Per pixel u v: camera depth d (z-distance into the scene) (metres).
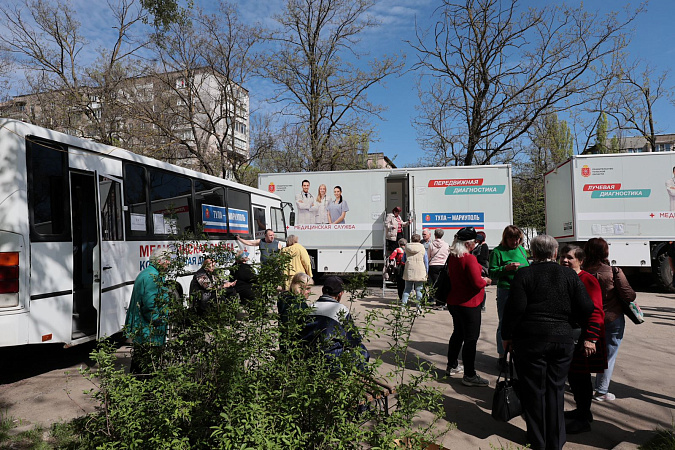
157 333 3.00
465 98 20.78
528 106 19.52
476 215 13.06
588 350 3.57
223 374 2.40
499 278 5.60
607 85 19.08
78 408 4.24
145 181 6.91
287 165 23.80
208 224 8.89
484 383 4.96
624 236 11.98
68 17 18.03
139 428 2.22
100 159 5.96
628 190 11.98
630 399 4.57
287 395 2.37
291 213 13.70
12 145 4.80
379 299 11.03
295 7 21.66
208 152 21.62
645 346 6.64
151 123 19.27
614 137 28.58
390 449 2.28
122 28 18.22
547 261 3.57
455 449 3.50
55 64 18.31
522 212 23.72
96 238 6.08
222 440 2.00
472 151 20.72
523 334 3.45
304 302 2.86
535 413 3.38
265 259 2.95
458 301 4.98
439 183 13.30
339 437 2.26
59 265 5.14
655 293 12.41
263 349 2.62
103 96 18.03
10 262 4.65
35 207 4.94
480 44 19.67
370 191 13.92
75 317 5.95
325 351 2.76
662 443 3.46
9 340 4.55
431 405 2.63
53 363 5.90
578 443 3.64
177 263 3.21
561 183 13.09
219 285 3.03
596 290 3.69
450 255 5.12
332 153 22.62
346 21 22.09
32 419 3.97
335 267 14.04
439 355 6.26
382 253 14.11
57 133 5.32
